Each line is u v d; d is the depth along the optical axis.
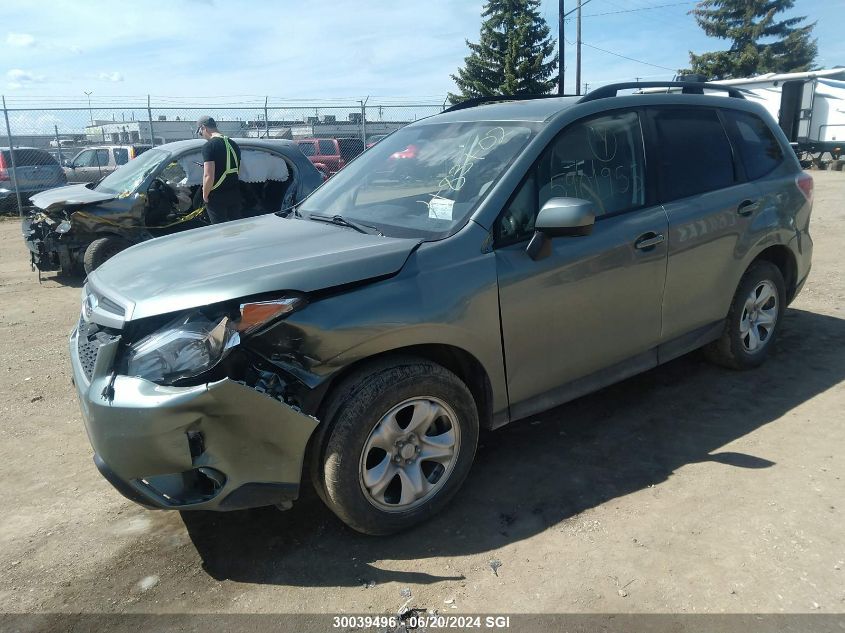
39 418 4.23
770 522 2.83
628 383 4.39
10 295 7.66
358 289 2.64
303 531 2.93
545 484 3.23
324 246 2.95
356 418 2.60
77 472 3.55
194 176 8.00
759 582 2.48
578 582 2.53
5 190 15.06
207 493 2.50
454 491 2.98
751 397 4.10
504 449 3.60
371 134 20.22
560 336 3.22
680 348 3.92
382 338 2.63
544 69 38.78
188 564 2.75
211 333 2.40
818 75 22.95
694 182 3.86
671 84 4.08
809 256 4.67
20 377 4.97
